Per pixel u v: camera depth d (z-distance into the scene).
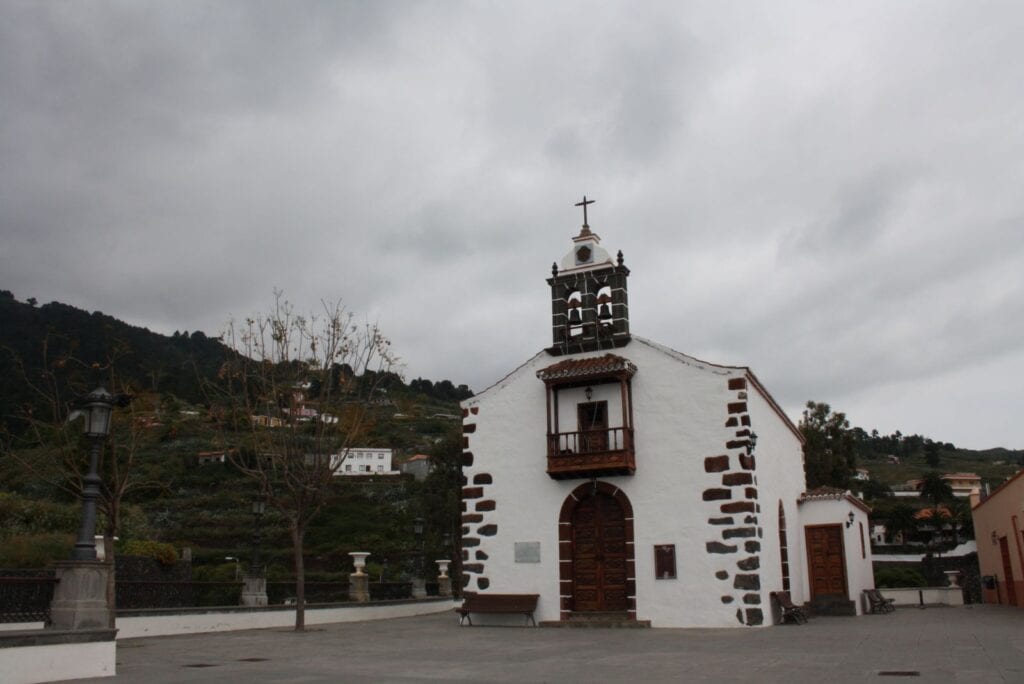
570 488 22.55
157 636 19.20
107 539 17.48
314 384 26.70
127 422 21.70
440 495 44.09
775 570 22.02
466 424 24.45
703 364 21.73
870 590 26.78
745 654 13.10
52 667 10.48
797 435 27.84
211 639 17.97
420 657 13.45
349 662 12.70
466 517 23.77
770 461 23.17
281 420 22.80
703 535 20.78
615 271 23.80
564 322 24.11
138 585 20.62
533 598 22.16
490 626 22.23
